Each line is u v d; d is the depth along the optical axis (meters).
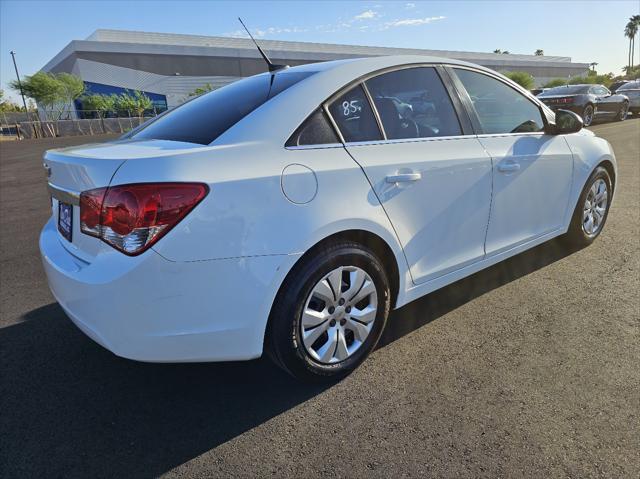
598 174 4.03
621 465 1.87
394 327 3.01
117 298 1.92
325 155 2.28
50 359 2.80
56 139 27.98
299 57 58.09
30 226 6.23
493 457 1.94
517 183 3.19
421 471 1.89
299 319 2.24
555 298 3.30
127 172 1.91
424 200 2.63
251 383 2.52
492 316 3.09
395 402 2.30
